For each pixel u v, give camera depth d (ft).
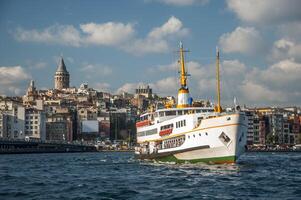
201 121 305.53
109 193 198.70
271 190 203.10
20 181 258.16
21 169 363.56
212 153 303.89
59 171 335.47
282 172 294.66
